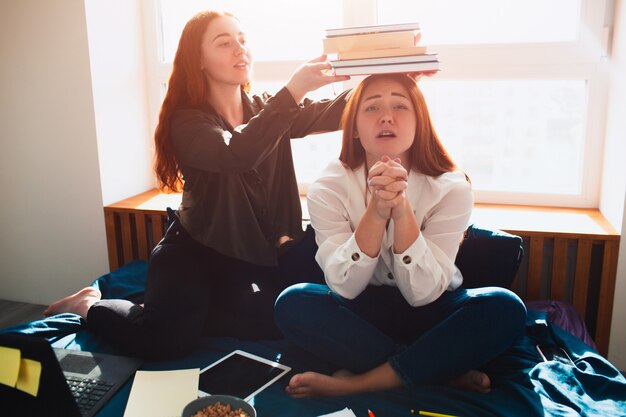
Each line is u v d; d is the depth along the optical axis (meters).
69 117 2.39
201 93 1.77
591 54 2.13
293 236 1.85
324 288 1.47
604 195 2.12
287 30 2.42
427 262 1.34
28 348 1.05
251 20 2.45
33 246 2.60
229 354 1.59
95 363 1.55
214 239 1.77
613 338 1.94
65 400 1.09
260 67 2.45
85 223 2.48
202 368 1.55
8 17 2.38
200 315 1.66
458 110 2.31
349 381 1.36
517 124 2.27
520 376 1.43
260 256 1.78
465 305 1.36
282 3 2.40
